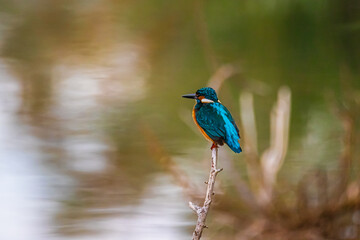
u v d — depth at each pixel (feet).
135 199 36.58
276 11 77.61
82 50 79.41
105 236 32.09
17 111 56.49
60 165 42.34
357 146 37.35
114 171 40.60
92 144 47.11
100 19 91.97
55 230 32.71
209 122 23.08
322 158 39.09
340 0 73.72
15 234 32.24
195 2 55.47
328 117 48.16
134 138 48.16
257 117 49.08
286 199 34.55
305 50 73.41
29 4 106.11
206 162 38.91
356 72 59.72
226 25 78.43
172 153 43.01
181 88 62.75
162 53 76.18
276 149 36.01
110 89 63.16
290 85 58.90
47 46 80.94
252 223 33.91
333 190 33.58
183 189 35.58
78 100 60.08
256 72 64.28
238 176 35.22
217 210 34.35
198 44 75.97
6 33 87.92
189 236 32.30
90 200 36.73
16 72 70.44
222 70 44.19
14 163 42.68
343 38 71.31
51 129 50.80
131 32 85.92
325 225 33.01
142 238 31.53
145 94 61.31
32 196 37.50
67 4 104.27
